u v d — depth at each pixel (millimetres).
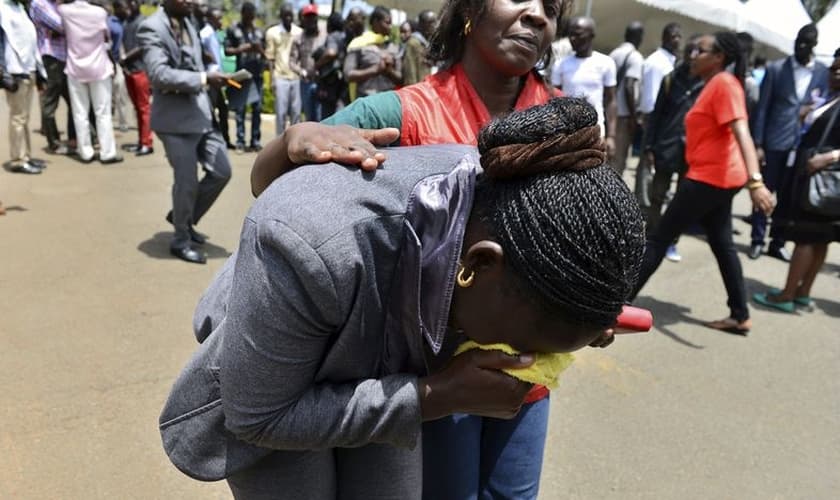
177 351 3242
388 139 1177
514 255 927
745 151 3588
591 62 5645
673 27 6816
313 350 1021
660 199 5426
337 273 958
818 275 5523
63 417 2639
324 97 7465
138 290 3951
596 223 904
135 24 7617
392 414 1062
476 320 1020
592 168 949
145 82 7621
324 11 13328
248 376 1012
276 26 8344
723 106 3580
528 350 1031
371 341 1090
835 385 3486
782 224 4555
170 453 1248
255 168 1252
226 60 8508
